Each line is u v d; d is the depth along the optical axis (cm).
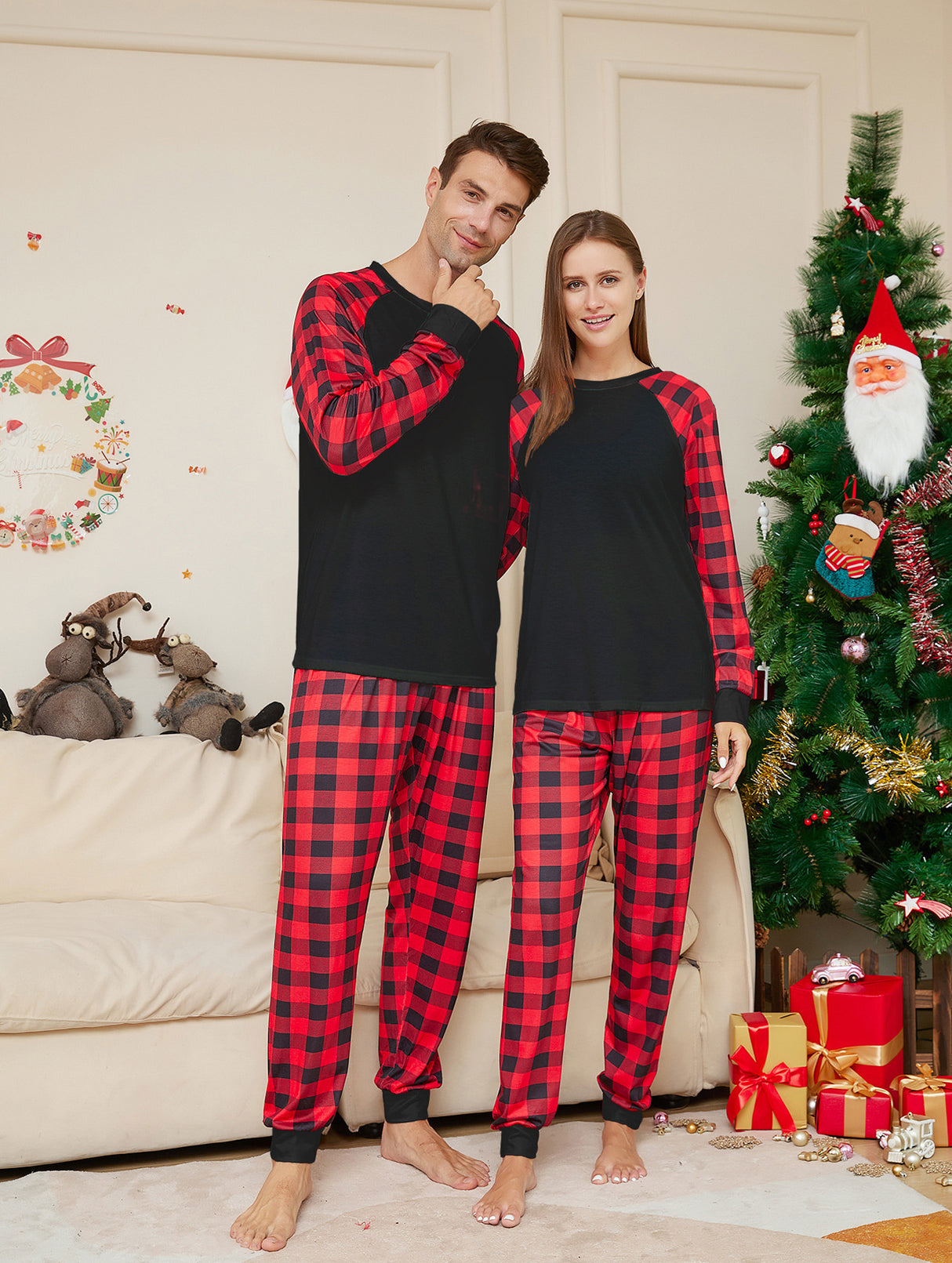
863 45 305
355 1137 191
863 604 226
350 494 161
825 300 236
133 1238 154
